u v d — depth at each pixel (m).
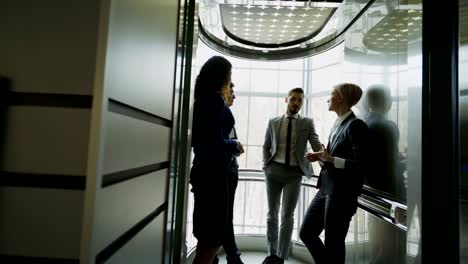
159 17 0.96
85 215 0.55
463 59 1.31
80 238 0.55
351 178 1.81
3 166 0.56
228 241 2.30
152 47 0.90
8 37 0.58
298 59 3.19
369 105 1.86
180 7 1.26
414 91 1.36
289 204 2.59
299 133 2.62
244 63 3.41
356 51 2.08
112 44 0.61
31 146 0.56
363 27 1.96
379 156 1.72
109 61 0.59
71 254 0.55
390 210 1.54
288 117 2.67
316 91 3.30
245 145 3.37
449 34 1.30
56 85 0.57
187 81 1.47
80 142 0.56
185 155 1.46
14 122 0.57
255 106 3.41
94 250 0.57
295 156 2.61
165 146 1.12
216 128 1.54
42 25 0.58
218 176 1.52
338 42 2.62
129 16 0.70
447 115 1.29
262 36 2.86
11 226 0.56
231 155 1.60
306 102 3.40
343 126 1.96
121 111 0.69
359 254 1.94
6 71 0.57
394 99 1.56
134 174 0.81
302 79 3.42
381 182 1.69
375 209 1.72
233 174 2.16
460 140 1.29
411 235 1.35
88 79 0.57
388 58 1.62
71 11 0.58
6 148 0.56
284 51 3.04
